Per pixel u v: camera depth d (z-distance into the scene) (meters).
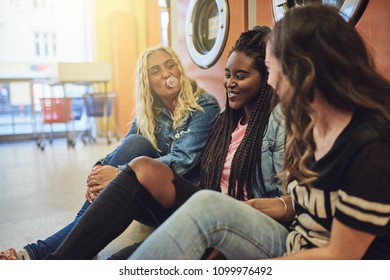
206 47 2.58
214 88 2.41
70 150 4.76
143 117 1.76
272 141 1.26
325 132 0.81
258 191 1.30
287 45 0.76
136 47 5.66
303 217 0.87
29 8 5.49
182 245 0.80
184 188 1.20
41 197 2.54
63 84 5.11
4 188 2.81
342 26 0.75
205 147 1.55
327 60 0.73
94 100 5.07
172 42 3.08
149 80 1.71
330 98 0.76
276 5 1.82
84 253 1.03
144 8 5.61
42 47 5.64
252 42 1.33
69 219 2.08
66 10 5.74
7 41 5.41
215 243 0.86
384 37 1.33
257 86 1.33
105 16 5.68
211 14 2.51
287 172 0.94
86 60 5.93
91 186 1.43
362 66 0.74
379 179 0.69
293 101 0.76
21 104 5.43
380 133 0.70
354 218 0.71
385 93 0.75
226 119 1.46
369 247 0.81
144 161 1.14
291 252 0.89
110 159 1.66
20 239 1.79
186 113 1.64
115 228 1.07
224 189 1.38
